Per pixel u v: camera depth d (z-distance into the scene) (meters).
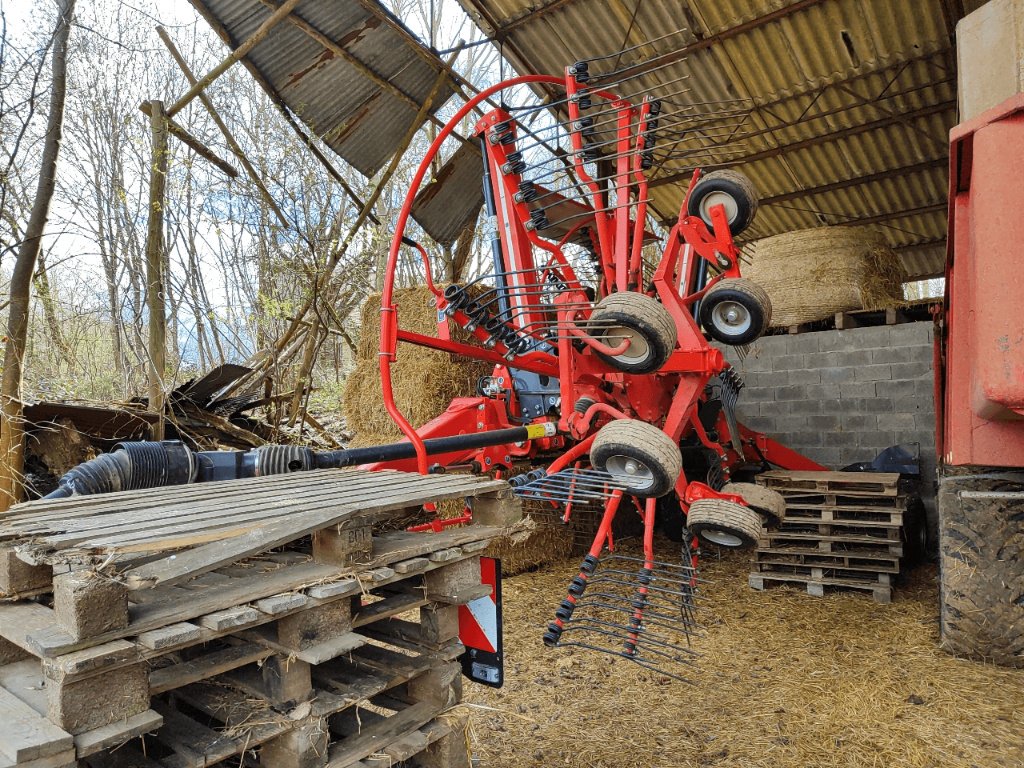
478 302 3.99
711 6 6.49
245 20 6.36
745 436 5.87
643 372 3.33
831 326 6.87
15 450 4.62
